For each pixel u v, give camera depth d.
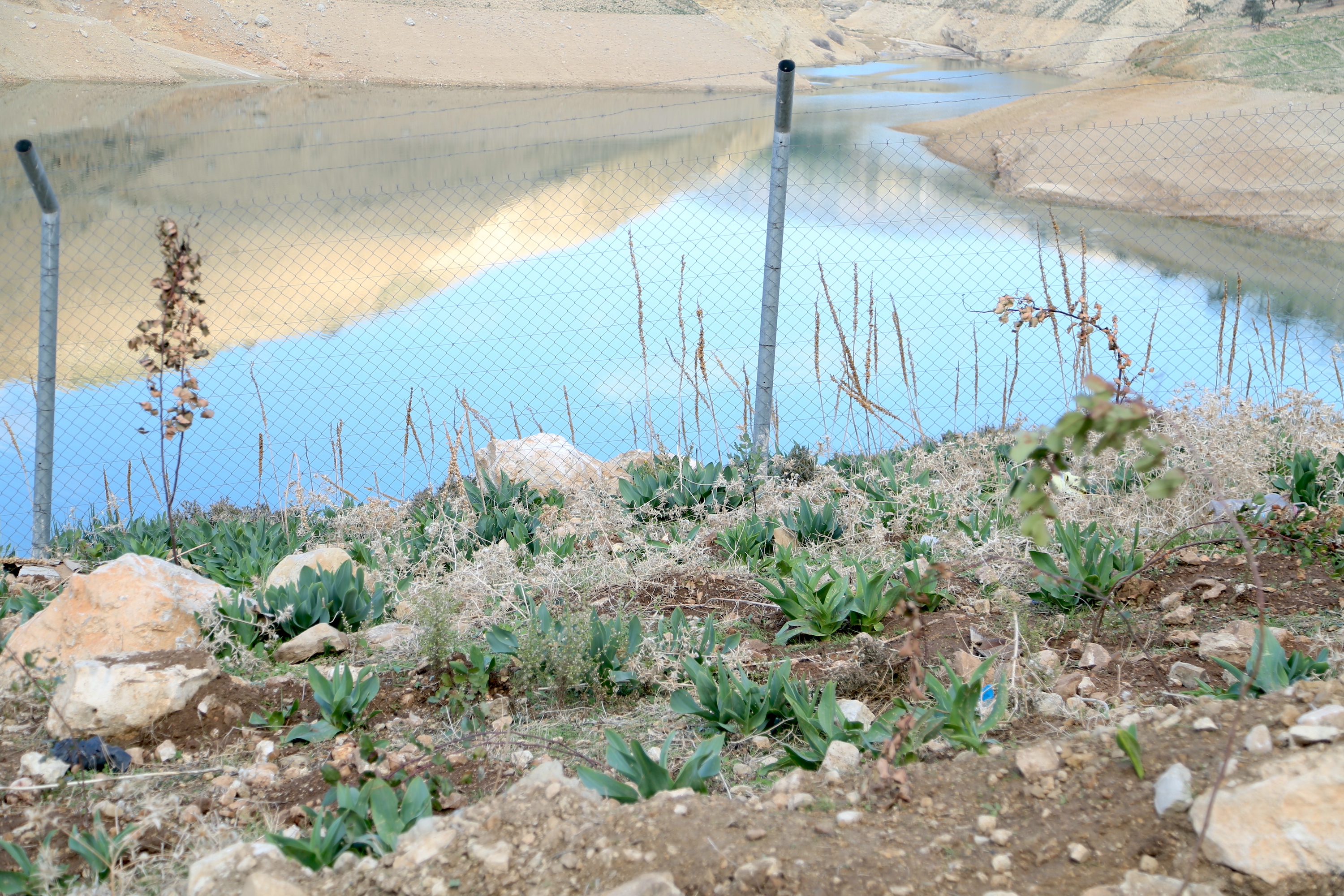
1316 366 6.59
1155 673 2.96
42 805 2.75
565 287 13.16
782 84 5.77
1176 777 1.97
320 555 4.88
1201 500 4.11
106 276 15.13
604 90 82.81
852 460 6.60
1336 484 4.32
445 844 2.10
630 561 4.96
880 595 3.77
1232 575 3.71
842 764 2.51
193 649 3.48
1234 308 10.19
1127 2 85.12
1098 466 4.95
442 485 6.84
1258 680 2.57
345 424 7.82
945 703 2.67
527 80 86.88
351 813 2.38
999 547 4.16
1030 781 2.15
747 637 3.85
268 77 79.62
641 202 18.28
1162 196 21.14
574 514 5.81
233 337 11.52
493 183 21.03
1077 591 3.58
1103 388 1.41
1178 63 41.72
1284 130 24.61
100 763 3.00
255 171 25.81
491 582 4.43
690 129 36.22
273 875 2.05
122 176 24.61
